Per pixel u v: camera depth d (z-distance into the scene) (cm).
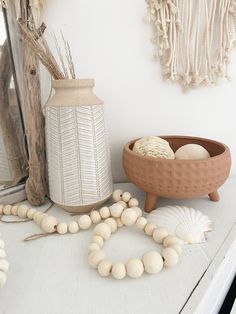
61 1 55
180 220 47
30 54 49
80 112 46
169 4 55
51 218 47
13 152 56
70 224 46
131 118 65
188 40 59
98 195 51
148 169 48
